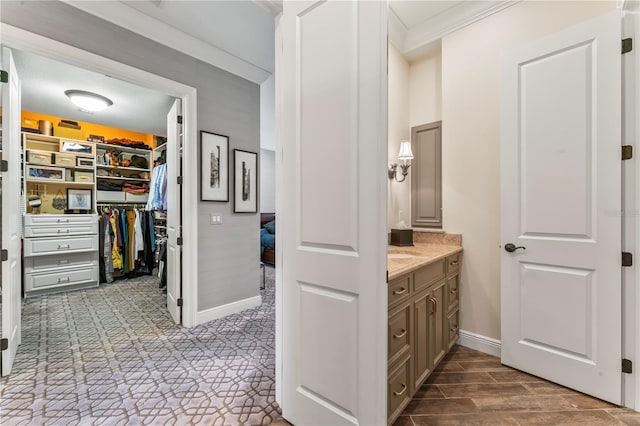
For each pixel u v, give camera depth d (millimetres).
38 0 1917
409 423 1505
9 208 1942
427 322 1795
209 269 2895
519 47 1972
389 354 1372
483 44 2330
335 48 1270
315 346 1358
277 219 1635
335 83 1271
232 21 2453
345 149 1239
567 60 1776
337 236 1268
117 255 4539
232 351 2268
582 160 1730
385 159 1144
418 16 2506
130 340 2453
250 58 3049
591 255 1707
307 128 1381
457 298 2365
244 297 3234
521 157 1975
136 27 2332
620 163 1617
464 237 2434
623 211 1623
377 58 1143
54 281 3852
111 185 4816
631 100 1592
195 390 1763
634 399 1592
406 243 2461
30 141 4078
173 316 2896
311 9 1359
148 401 1656
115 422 1487
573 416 1558
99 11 2139
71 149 4277
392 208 2654
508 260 2049
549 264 1861
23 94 3324
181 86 2646
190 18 2402
